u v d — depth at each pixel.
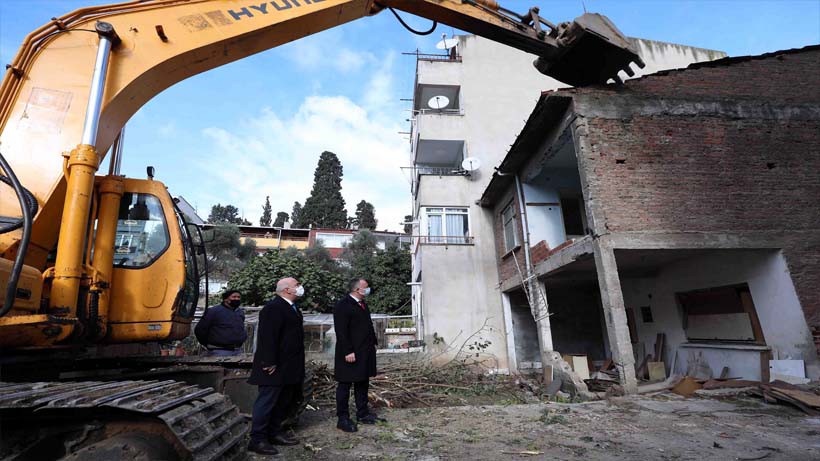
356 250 33.16
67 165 3.81
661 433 4.77
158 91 4.86
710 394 7.22
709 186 8.55
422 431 4.91
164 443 2.70
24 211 3.22
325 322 16.55
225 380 4.95
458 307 14.16
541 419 5.52
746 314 8.88
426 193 15.34
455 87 17.59
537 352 13.92
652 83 9.27
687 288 10.32
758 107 9.24
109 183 4.32
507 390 10.59
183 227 5.53
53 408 2.53
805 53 9.91
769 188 8.67
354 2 5.84
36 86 4.10
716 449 4.12
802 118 9.27
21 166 3.81
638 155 8.58
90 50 4.38
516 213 12.65
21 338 3.26
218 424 3.06
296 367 4.30
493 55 17.83
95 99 4.00
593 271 10.87
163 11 4.84
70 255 3.57
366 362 5.03
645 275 11.85
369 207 53.59
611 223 8.09
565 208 12.70
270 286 19.72
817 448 4.13
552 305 14.43
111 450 2.53
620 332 7.49
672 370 10.70
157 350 5.96
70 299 3.54
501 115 16.83
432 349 13.33
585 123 8.63
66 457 2.56
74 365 4.80
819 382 7.29
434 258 14.60
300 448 4.25
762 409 6.11
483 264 14.67
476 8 7.16
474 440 4.52
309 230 41.50
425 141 16.61
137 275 4.39
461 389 9.91
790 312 8.01
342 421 4.89
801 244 8.34
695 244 8.16
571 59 8.44
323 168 50.59
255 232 41.94
